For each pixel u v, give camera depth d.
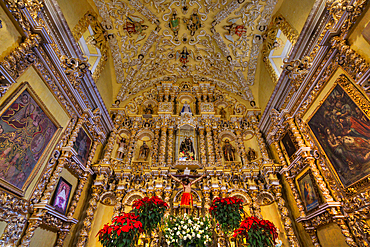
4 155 4.71
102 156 10.26
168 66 13.19
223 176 9.54
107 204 9.02
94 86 8.84
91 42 9.82
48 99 6.37
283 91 9.05
